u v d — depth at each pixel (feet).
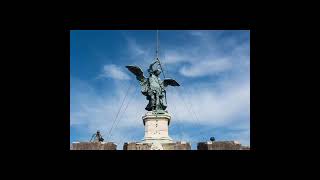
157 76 145.07
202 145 103.60
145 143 129.39
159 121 138.72
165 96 145.07
